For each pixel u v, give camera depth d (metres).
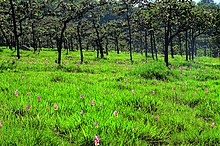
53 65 20.47
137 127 5.45
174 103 8.63
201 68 25.09
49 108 6.36
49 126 5.33
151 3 32.28
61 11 27.89
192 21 30.47
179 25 29.81
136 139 5.07
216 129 6.37
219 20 35.72
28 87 9.28
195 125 6.65
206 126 6.61
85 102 7.15
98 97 7.98
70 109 6.66
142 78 14.95
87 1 27.88
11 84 9.74
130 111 7.00
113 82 11.97
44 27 65.00
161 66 17.83
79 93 8.65
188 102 9.16
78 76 14.26
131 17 43.03
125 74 16.36
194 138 5.70
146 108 7.57
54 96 7.99
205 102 9.00
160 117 6.89
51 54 48.59
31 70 17.23
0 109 6.31
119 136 5.04
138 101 7.88
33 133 4.63
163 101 8.80
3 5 31.62
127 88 10.95
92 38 65.19
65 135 5.09
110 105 7.09
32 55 41.97
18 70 16.09
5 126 4.89
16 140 4.28
